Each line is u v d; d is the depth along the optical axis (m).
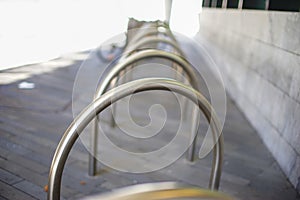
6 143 2.36
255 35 3.46
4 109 2.98
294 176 2.15
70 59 5.10
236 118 3.41
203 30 7.30
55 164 1.32
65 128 2.74
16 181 1.91
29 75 4.10
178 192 0.69
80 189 1.91
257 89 3.21
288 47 2.50
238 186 2.11
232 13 4.70
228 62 4.68
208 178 2.18
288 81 2.44
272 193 2.06
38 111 3.03
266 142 2.76
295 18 2.41
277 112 2.61
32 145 2.38
